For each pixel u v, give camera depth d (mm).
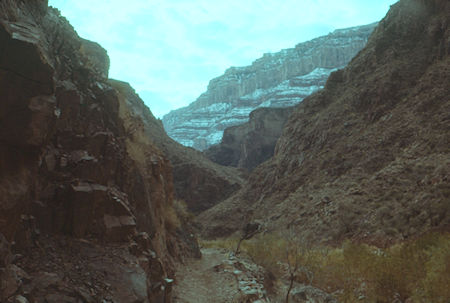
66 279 4773
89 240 6262
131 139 12203
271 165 79562
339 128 59031
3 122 3904
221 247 29781
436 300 9289
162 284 7188
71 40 10195
